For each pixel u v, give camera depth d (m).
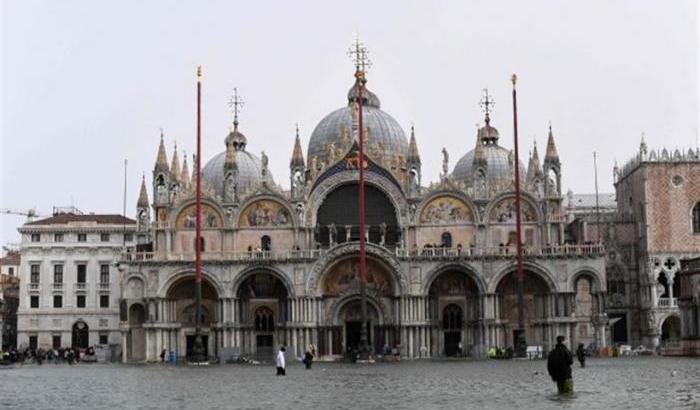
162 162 119.75
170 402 40.50
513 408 35.00
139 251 125.19
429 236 118.88
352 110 129.12
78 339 147.62
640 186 127.31
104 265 148.62
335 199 121.00
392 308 115.62
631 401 36.97
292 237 119.00
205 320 117.50
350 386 50.94
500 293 115.94
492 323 112.94
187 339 116.75
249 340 116.69
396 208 118.88
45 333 147.25
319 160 134.38
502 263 114.00
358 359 96.06
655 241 124.50
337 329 115.69
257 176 143.12
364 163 119.56
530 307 116.31
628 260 128.12
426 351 113.00
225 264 114.94
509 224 118.69
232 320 114.50
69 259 148.62
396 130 135.38
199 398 42.78
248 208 119.81
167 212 119.06
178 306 117.19
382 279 116.50
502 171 140.88
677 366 70.75
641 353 114.94
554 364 41.81
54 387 53.44
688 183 125.44
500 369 73.12
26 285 147.88
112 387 52.78
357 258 115.81
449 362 94.75
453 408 35.59
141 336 116.50
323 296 115.50
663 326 127.50
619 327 127.44
